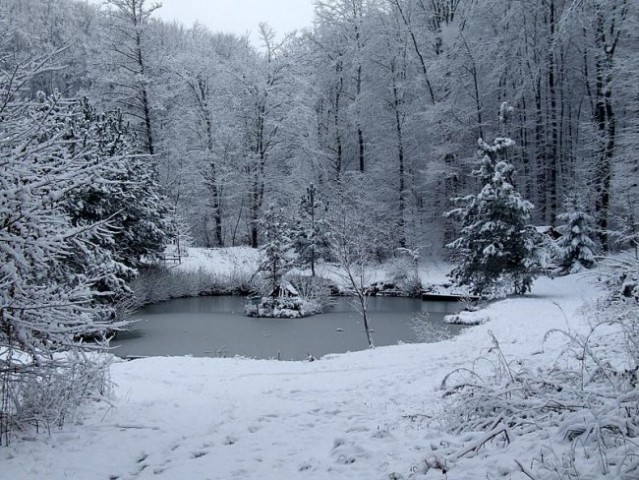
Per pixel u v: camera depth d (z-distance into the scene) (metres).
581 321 15.23
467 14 39.97
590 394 5.07
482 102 39.28
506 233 25.12
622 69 27.97
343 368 12.37
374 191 40.47
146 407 7.88
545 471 3.74
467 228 26.92
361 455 5.11
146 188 26.03
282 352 18.22
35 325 5.92
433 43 41.47
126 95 38.72
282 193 42.62
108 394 8.18
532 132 39.50
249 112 43.06
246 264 36.62
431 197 41.28
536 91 38.41
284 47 44.09
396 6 42.19
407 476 4.34
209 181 41.72
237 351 18.30
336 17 44.12
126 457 5.56
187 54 44.78
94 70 38.69
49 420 6.50
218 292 32.88
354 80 44.69
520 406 5.38
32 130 6.31
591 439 4.22
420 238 39.03
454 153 38.56
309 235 34.84
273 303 26.23
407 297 32.72
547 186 38.09
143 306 28.27
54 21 37.75
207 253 37.72
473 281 27.12
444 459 4.40
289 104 42.97
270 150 43.19
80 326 6.24
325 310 27.81
